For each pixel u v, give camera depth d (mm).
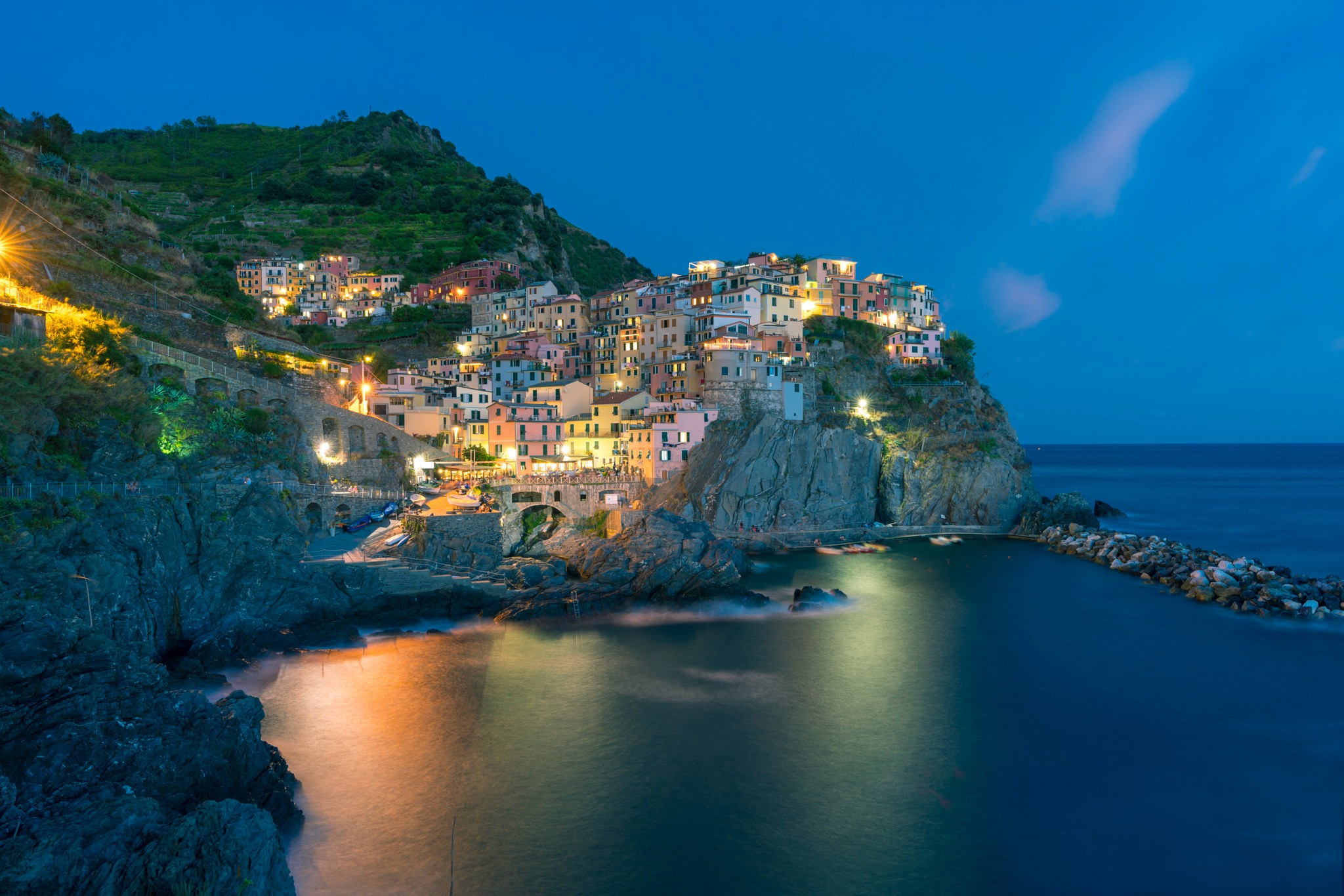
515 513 107250
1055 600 94062
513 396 144000
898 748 55156
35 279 86562
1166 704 62750
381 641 73125
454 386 137000
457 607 80812
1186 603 93000
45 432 61406
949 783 50406
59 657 40000
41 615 41688
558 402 137625
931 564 113500
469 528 90438
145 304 100000
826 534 127062
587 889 39656
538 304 175875
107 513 60188
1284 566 115750
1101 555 115062
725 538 116938
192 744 38875
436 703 60562
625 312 172625
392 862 41000
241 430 87438
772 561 113562
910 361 162750
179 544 67000
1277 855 42875
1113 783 50500
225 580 70250
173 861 30203
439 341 173125
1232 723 59125
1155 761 53312
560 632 78938
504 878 40219
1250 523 159250
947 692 65125
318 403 100688
